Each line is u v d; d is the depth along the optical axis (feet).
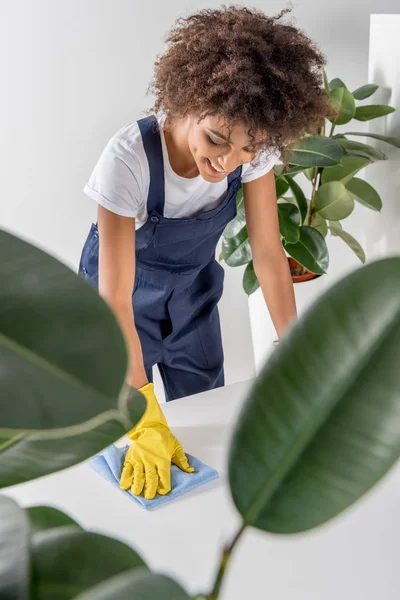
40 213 8.27
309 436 1.30
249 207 5.46
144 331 6.35
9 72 7.60
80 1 7.36
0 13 7.35
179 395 6.93
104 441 1.23
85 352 0.93
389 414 1.27
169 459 4.11
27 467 1.30
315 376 1.30
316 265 6.21
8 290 0.97
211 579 3.34
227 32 4.27
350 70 7.92
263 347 6.84
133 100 7.84
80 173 8.11
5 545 1.40
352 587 3.27
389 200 6.29
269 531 1.30
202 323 6.59
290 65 4.30
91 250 6.16
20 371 0.92
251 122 4.16
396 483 3.90
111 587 1.12
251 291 6.56
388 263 1.30
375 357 1.28
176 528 3.70
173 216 5.56
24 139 7.91
